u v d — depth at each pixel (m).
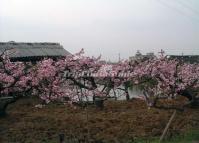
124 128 24.12
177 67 32.66
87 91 31.59
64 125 24.61
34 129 23.62
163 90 32.34
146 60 34.75
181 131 23.19
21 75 28.42
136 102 33.28
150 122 25.69
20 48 37.41
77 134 22.58
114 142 21.28
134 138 21.92
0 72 28.55
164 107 30.83
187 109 30.88
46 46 40.94
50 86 30.17
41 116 27.09
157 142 20.55
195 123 25.72
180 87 31.69
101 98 31.41
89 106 31.11
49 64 30.33
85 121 25.70
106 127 24.36
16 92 28.31
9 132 22.95
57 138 21.72
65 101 31.17
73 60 32.00
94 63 32.72
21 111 28.98
